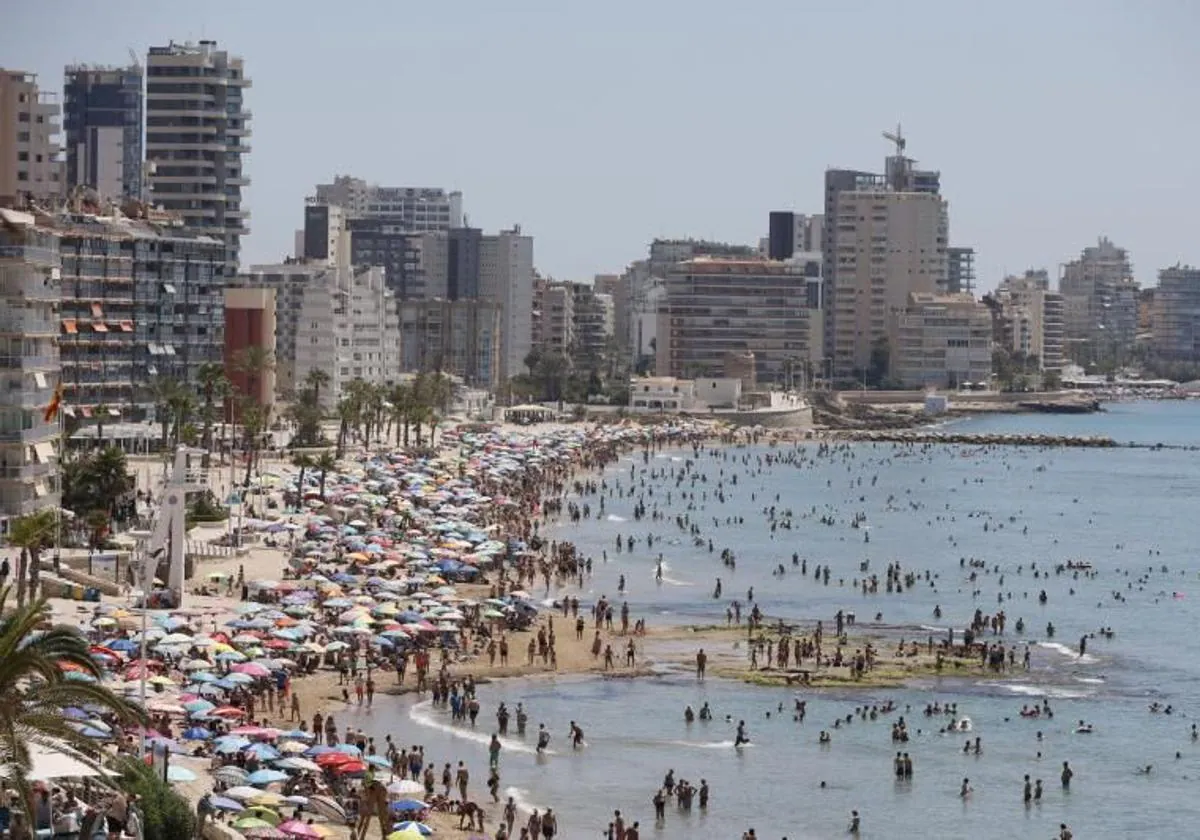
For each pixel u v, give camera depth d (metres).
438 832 156.62
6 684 94.31
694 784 179.62
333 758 157.75
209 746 157.00
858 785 181.50
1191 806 177.38
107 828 111.19
